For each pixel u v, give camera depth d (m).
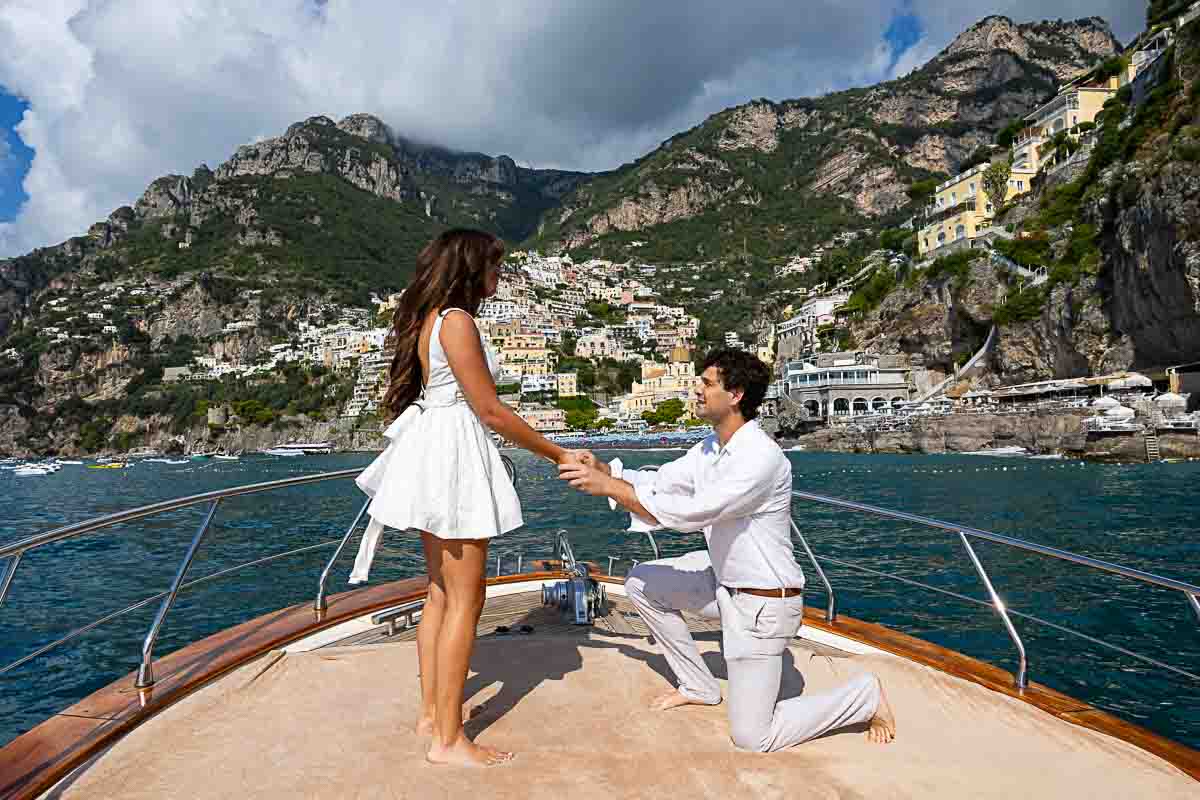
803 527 20.12
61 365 170.62
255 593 13.91
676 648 2.74
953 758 2.33
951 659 3.29
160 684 2.94
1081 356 57.91
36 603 14.55
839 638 3.69
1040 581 12.54
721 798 2.06
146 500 47.69
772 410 86.12
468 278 2.40
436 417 2.31
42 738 2.44
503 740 2.44
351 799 2.04
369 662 3.28
